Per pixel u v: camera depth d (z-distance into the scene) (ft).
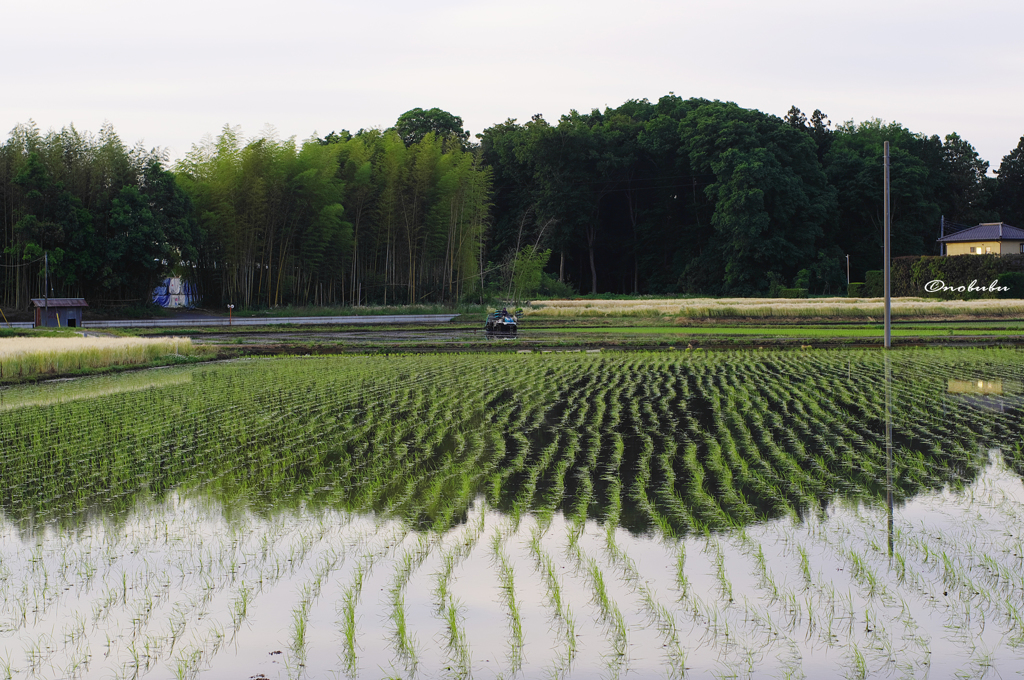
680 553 26.43
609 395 62.23
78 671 19.70
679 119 306.76
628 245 310.24
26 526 30.30
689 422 49.80
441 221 215.51
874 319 156.35
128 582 24.93
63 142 173.99
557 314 176.76
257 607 23.11
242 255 183.83
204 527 29.91
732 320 158.40
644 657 19.97
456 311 204.54
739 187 260.01
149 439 46.37
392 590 24.07
